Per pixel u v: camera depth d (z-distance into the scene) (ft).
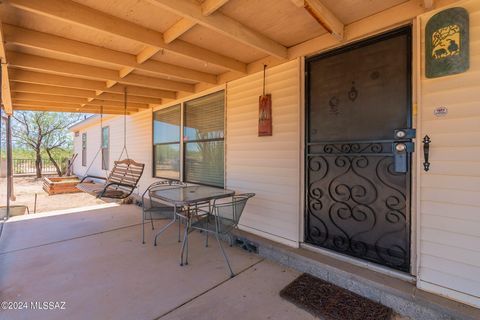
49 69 9.75
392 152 7.12
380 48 7.36
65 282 7.52
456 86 5.89
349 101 8.02
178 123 15.79
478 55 5.62
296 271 8.39
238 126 11.52
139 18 7.14
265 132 10.10
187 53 8.68
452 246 5.98
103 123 27.61
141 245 10.44
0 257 9.17
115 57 9.22
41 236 11.34
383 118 7.32
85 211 15.97
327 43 8.21
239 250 10.14
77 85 12.29
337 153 8.30
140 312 6.23
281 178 9.71
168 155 16.88
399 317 6.19
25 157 45.47
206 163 13.65
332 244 8.44
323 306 6.50
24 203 21.09
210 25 6.69
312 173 8.96
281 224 9.68
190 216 9.98
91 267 8.48
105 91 13.20
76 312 6.18
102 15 6.81
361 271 7.30
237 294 7.05
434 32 6.09
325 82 8.59
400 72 6.98
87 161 35.63
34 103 16.56
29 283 7.45
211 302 6.67
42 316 6.00
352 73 7.95
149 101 16.61
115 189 18.71
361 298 6.85
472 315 5.45
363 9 6.86
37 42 7.74
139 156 20.15
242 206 9.20
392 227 7.16
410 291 6.28
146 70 10.08
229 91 11.98
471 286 5.74
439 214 6.15
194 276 8.00
